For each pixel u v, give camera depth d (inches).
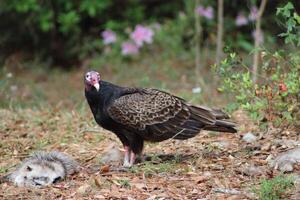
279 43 789.9
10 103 611.8
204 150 458.9
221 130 436.8
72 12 882.8
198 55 756.6
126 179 401.1
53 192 389.1
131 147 436.5
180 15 903.7
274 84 464.4
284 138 470.3
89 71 430.3
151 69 844.0
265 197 362.3
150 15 954.7
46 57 919.7
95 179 394.0
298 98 461.1
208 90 688.4
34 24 908.0
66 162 418.9
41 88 792.3
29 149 486.9
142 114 426.3
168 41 895.1
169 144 480.7
